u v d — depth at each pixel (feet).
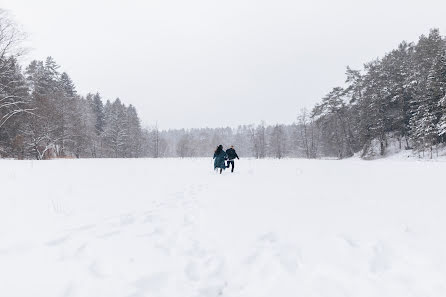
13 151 113.70
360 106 162.09
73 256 12.82
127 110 299.79
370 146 153.69
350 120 180.04
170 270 12.11
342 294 10.54
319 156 257.96
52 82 166.71
